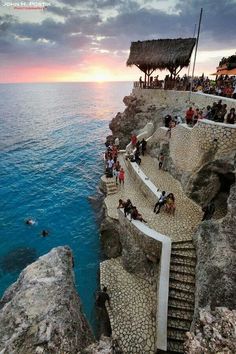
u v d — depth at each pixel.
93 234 21.78
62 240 21.06
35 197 28.80
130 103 36.81
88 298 15.45
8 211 25.64
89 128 69.81
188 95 27.64
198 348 5.00
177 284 12.59
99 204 25.92
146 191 20.30
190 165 18.95
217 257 11.05
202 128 16.89
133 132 33.31
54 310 6.54
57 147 49.66
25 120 79.38
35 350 5.55
